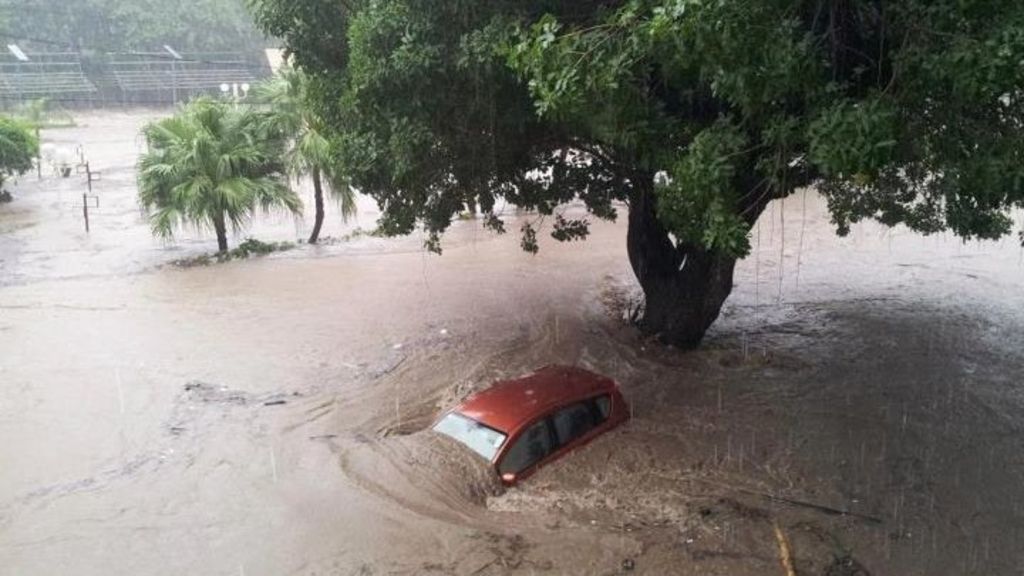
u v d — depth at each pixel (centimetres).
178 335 1755
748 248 825
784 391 1361
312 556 877
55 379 1500
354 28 1084
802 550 864
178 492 1052
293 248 2639
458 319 1822
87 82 7362
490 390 1133
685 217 930
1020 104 806
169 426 1284
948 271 2211
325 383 1469
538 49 823
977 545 892
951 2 708
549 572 823
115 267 2441
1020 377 1437
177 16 7831
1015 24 646
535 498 959
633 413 1233
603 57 809
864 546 881
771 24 708
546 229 2812
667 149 933
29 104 6500
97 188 4016
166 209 2498
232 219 2552
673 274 1572
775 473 1047
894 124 723
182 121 2556
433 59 1033
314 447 1171
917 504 979
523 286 2091
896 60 755
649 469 1034
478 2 1027
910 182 1628
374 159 1176
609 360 1515
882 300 1945
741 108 859
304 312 1906
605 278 2153
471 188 1291
